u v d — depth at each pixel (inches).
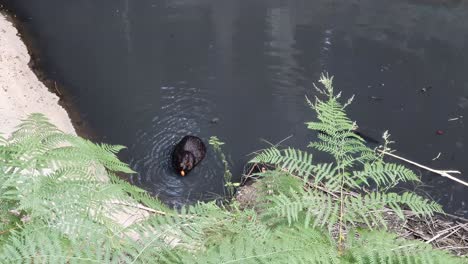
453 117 272.2
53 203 78.9
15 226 80.4
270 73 312.7
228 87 300.5
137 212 102.9
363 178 95.3
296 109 282.5
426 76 307.0
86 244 72.2
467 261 86.8
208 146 254.7
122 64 322.7
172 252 76.6
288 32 357.4
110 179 101.5
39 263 66.4
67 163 89.4
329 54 329.7
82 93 292.7
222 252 72.8
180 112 279.7
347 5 392.2
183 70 316.2
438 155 242.7
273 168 231.0
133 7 393.1
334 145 100.8
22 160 85.4
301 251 75.7
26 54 318.7
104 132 263.0
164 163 244.1
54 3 394.3
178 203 220.7
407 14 375.6
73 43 343.0
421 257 77.5
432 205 91.5
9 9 378.3
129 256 74.0
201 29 364.2
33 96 265.1
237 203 162.6
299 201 88.6
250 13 384.2
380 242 81.7
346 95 289.3
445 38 346.0
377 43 341.4
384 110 276.7
